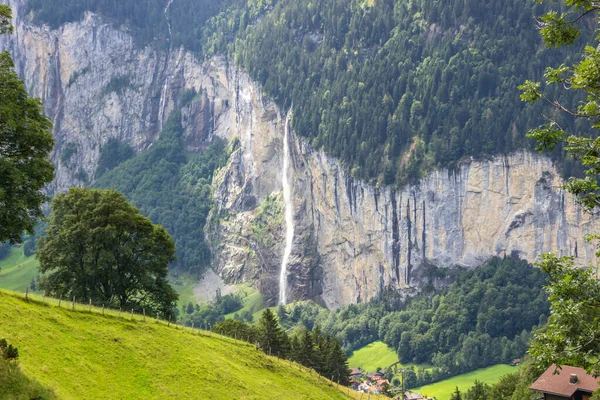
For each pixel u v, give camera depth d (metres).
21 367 50.66
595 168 34.78
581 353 32.75
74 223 99.56
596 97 34.47
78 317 72.56
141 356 71.00
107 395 58.53
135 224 103.25
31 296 72.44
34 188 56.16
